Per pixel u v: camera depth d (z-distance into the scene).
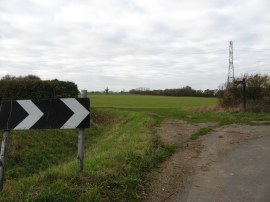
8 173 11.46
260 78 29.56
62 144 16.95
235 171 8.50
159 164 9.12
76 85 29.81
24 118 6.14
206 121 23.00
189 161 9.68
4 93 26.31
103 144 14.94
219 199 6.33
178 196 6.48
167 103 59.56
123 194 6.20
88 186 6.03
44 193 5.49
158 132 16.17
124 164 7.89
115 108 41.28
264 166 9.03
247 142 13.22
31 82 27.06
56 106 6.26
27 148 14.66
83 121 6.36
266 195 6.57
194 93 96.12
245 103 27.88
